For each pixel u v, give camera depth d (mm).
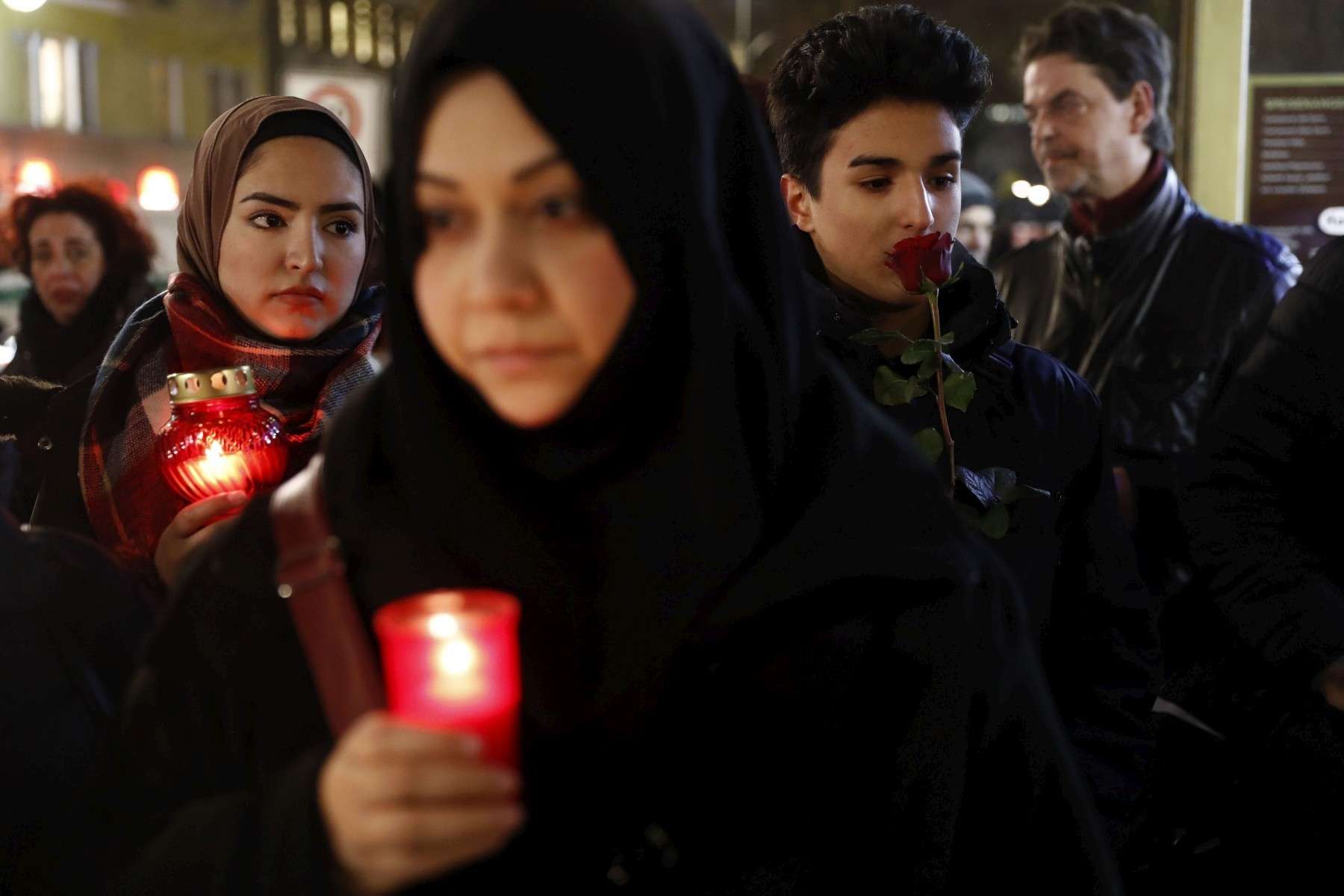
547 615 1185
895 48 2045
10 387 2268
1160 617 2568
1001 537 1913
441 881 1117
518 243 1090
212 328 2146
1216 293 3367
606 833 1183
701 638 1191
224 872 958
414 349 1163
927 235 1919
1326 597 2238
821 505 1255
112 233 3824
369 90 6285
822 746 1249
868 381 2033
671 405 1188
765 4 5656
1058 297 3568
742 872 1204
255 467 1916
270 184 2121
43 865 1294
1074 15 3473
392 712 1041
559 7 1099
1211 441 2408
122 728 1194
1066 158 3441
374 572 1167
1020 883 1325
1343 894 2252
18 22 13078
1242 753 2328
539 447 1184
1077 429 2135
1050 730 1349
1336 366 2260
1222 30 4023
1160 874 2355
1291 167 4070
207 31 14500
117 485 2094
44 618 1406
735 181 1257
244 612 1175
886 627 1272
